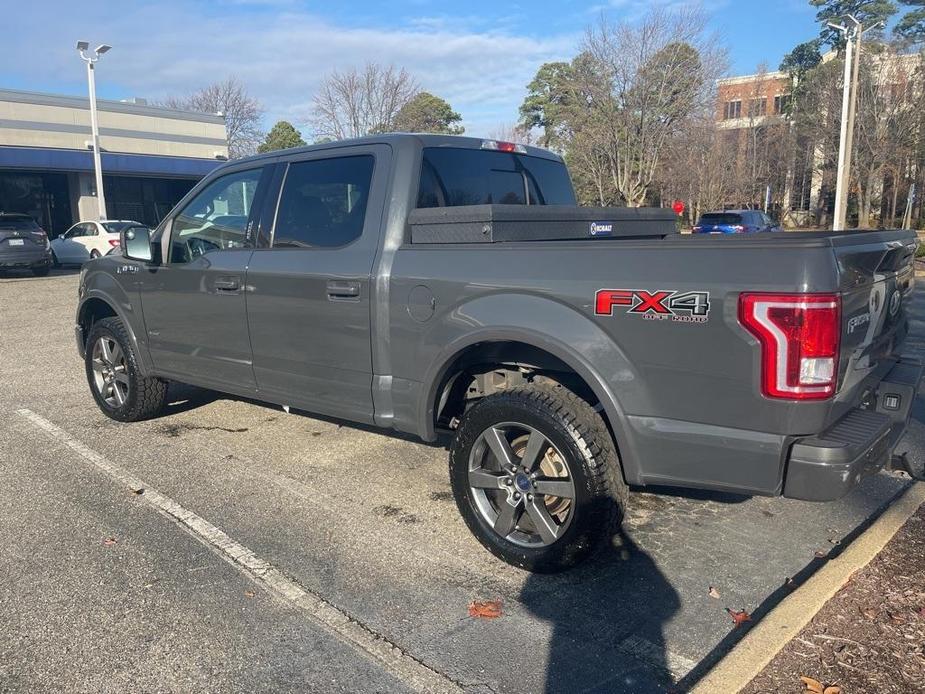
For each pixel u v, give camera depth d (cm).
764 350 282
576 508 332
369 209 410
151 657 291
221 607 327
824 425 287
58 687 273
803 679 269
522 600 334
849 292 292
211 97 6138
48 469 496
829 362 278
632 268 313
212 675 280
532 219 384
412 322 382
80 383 756
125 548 382
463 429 368
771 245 282
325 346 426
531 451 347
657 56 3064
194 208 515
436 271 371
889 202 4528
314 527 408
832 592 325
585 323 325
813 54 4762
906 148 3378
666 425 311
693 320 296
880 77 3341
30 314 1289
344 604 330
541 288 337
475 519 371
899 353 412
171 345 536
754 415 289
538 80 5012
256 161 482
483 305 354
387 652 295
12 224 1933
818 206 4841
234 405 655
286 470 495
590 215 425
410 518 420
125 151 3253
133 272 555
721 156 3975
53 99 2994
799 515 423
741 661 277
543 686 274
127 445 547
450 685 275
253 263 461
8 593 338
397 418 401
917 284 1717
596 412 342
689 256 299
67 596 335
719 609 327
